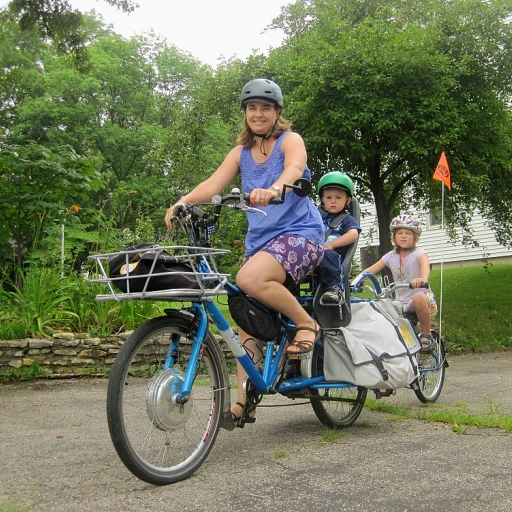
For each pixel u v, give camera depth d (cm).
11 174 803
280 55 1270
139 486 306
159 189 3275
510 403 553
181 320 328
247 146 381
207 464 346
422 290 548
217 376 348
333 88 1061
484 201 1294
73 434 421
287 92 1150
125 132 3375
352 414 448
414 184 1321
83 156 843
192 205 327
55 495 294
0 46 1313
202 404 342
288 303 359
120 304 755
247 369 358
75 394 584
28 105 2955
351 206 473
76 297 749
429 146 1049
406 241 553
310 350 366
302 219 373
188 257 301
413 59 1032
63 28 1205
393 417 475
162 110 3778
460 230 2045
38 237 829
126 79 3478
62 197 821
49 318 726
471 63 1123
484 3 1143
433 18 1171
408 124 1092
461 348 1041
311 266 369
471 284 1541
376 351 416
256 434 420
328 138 1040
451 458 352
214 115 1447
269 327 361
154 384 314
